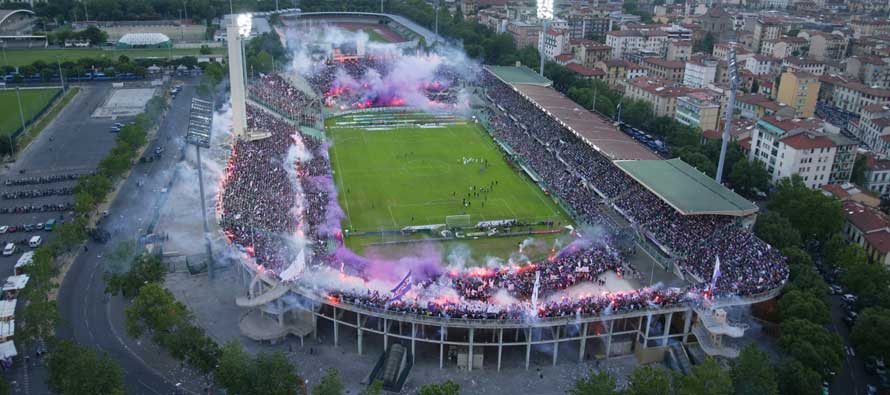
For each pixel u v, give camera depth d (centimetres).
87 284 19238
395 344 15825
